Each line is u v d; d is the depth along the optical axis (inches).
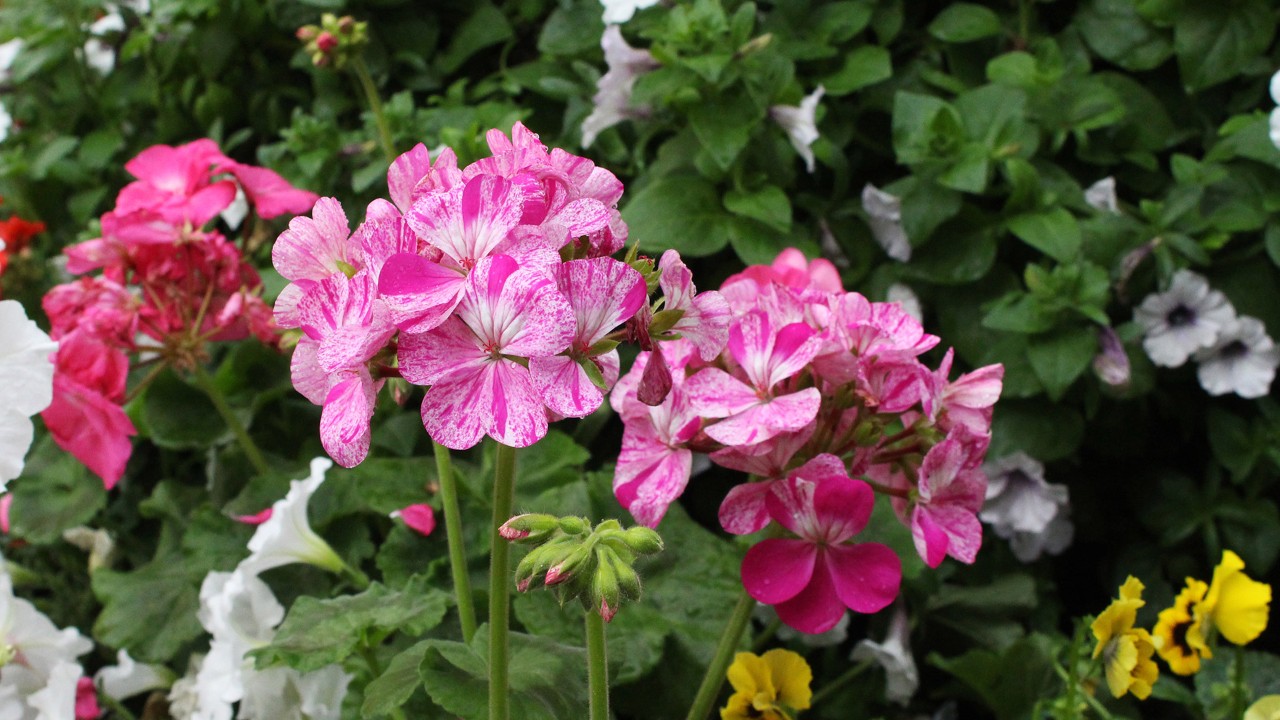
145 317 34.6
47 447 41.0
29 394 28.1
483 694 27.6
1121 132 41.2
